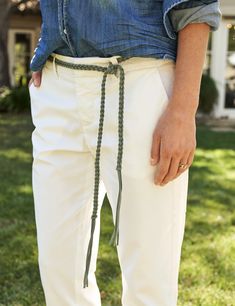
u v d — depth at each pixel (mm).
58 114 1801
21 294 3086
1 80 13359
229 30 12906
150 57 1633
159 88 1645
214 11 1599
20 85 13383
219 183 6004
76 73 1717
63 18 1697
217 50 12961
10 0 14375
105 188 1807
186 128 1617
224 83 13016
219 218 4574
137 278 1766
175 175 1662
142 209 1708
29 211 4656
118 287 3172
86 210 1891
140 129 1652
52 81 1805
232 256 3695
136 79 1651
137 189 1695
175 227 1733
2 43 13328
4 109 12531
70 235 1880
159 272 1752
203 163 7230
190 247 3848
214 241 3992
